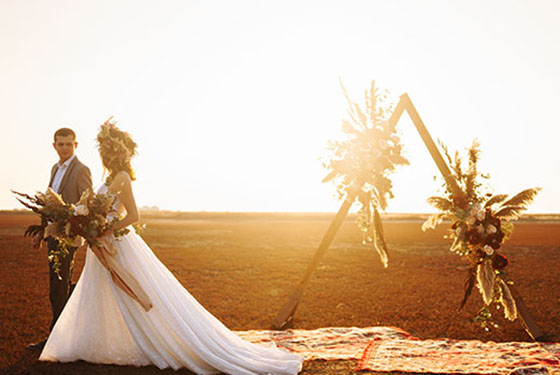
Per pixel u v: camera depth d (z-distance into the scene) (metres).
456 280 12.15
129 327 4.44
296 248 22.36
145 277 4.54
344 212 7.25
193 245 23.38
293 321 7.54
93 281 4.62
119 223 4.56
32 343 5.55
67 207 4.66
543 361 4.75
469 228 6.58
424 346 5.54
